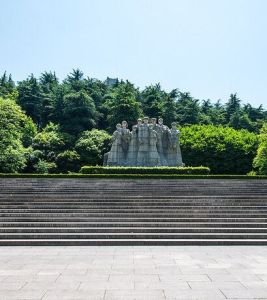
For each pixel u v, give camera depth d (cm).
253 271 1160
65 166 6125
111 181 3148
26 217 2108
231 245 1725
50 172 6056
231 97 9225
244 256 1430
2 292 923
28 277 1080
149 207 2286
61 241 1739
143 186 3005
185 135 6469
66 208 2286
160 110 7669
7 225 1983
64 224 1989
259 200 2411
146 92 8425
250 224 1980
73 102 7150
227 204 2355
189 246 1698
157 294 906
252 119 8844
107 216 2150
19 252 1537
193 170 3594
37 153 6150
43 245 1728
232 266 1238
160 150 3941
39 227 1977
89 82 8756
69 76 9381
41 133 6681
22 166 5297
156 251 1556
